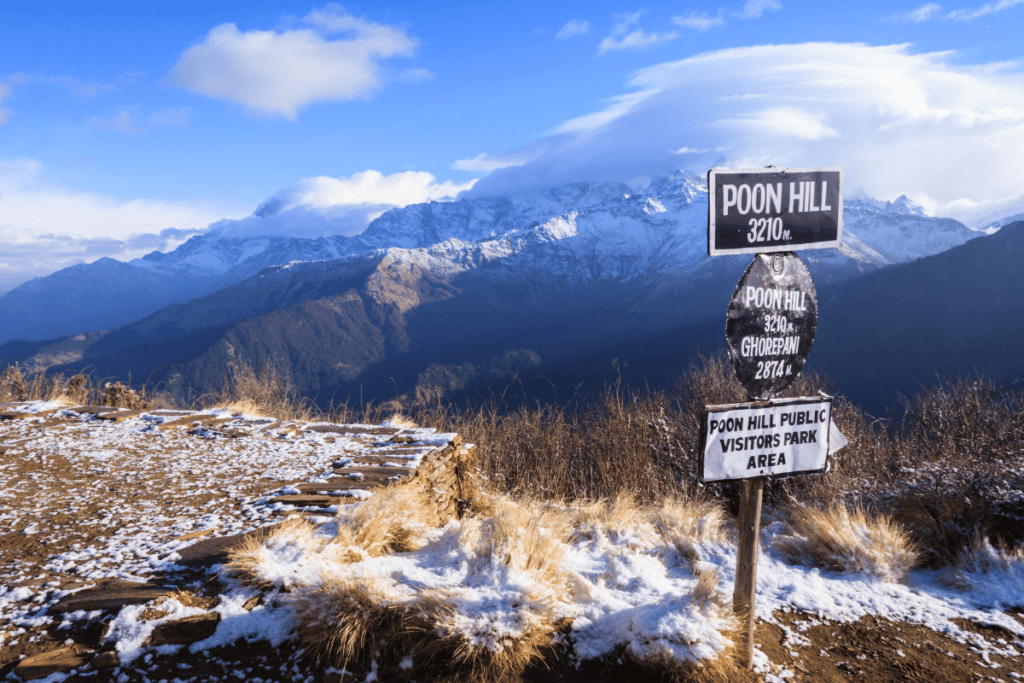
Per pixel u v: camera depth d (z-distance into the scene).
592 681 2.60
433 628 2.63
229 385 9.45
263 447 5.48
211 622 2.64
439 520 4.58
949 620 3.42
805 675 2.81
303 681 2.38
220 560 3.10
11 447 5.32
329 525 3.56
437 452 5.25
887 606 3.56
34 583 2.88
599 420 8.52
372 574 2.96
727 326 2.59
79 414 6.67
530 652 2.67
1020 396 7.34
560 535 4.24
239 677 2.35
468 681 2.50
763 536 4.94
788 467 2.79
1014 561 3.96
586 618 2.99
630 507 5.44
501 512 4.12
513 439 8.19
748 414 2.68
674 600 2.95
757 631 3.23
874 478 6.50
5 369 8.84
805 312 2.78
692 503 6.30
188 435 5.91
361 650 2.59
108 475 4.57
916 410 8.05
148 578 2.93
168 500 4.01
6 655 2.39
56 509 3.83
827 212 2.76
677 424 8.45
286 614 2.71
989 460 5.90
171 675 2.33
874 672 2.85
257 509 3.83
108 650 2.43
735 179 2.51
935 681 2.78
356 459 5.00
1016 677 2.83
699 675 2.63
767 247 2.62
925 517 4.85
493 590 2.91
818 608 3.52
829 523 4.48
